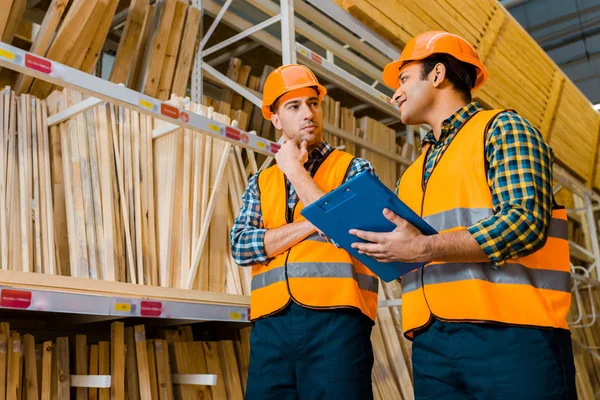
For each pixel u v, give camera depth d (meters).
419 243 1.39
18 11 2.96
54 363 2.19
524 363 1.35
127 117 2.73
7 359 2.01
